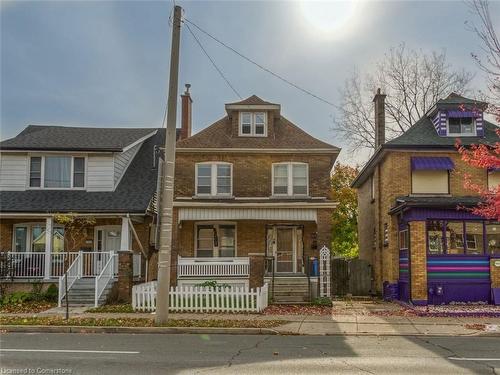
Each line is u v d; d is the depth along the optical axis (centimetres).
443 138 2295
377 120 2902
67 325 1450
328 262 2112
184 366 912
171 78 1499
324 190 2386
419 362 964
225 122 2570
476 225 2027
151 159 2738
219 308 1756
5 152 2425
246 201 2348
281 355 1035
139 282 2311
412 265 1991
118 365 916
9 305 1959
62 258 2261
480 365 934
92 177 2445
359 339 1281
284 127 2555
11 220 2384
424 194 2222
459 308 1856
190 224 2472
